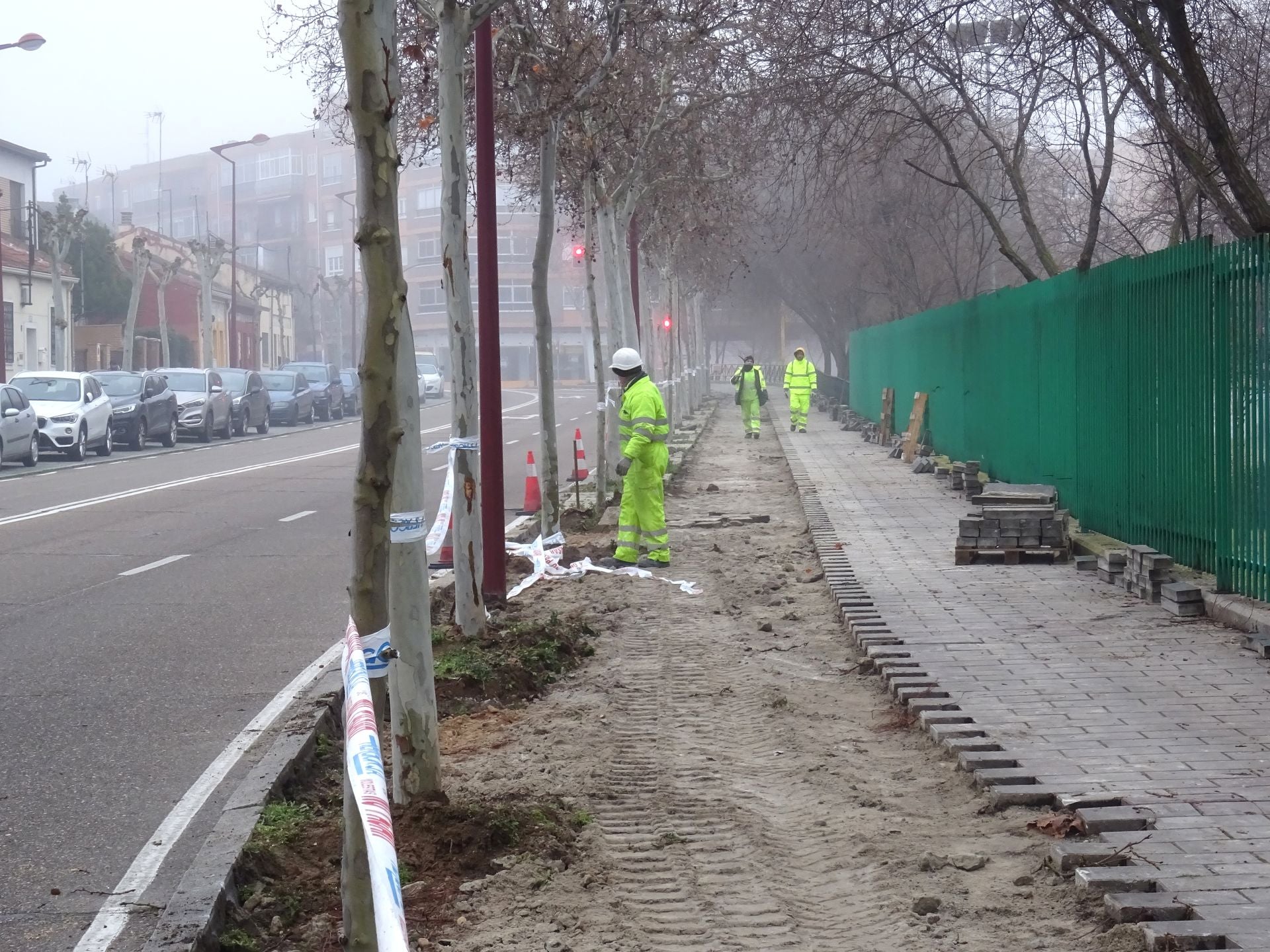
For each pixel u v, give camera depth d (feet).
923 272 141.69
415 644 20.59
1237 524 35.45
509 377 350.23
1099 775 21.34
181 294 263.49
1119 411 46.32
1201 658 30.37
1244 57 50.16
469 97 57.00
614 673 31.45
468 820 19.63
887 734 25.39
